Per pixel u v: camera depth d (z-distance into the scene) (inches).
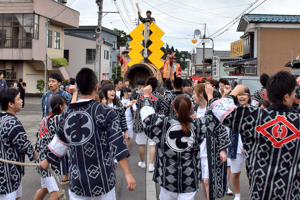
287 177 97.9
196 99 183.9
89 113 115.2
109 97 232.1
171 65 450.6
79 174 113.8
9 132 142.6
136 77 437.1
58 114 173.9
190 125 131.5
